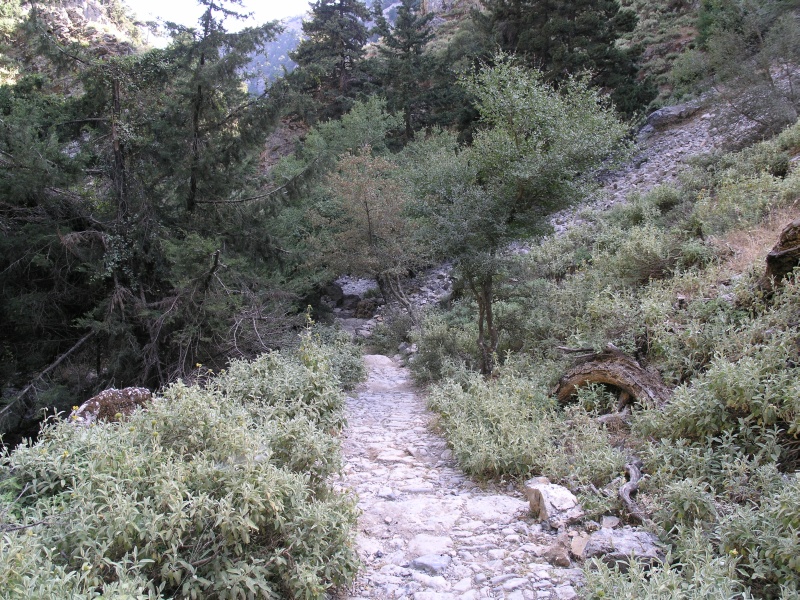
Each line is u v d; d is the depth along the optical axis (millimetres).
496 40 24984
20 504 3207
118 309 10219
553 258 13672
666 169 17422
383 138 25312
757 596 2994
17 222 10641
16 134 9875
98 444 3434
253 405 5520
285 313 11656
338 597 3475
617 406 6168
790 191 8938
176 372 9773
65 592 2338
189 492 3207
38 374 10172
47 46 10922
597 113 9992
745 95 15422
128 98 11391
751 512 3389
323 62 12734
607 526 4078
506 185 9469
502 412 6008
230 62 11000
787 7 19062
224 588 2902
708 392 4676
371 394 10188
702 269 8344
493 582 3574
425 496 5090
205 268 10023
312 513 3328
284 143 30094
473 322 12422
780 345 4762
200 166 11320
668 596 2623
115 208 11031
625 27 22859
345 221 18906
